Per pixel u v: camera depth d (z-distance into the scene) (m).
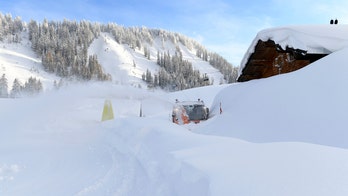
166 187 3.43
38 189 3.84
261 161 2.77
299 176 2.17
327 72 6.82
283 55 13.07
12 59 163.88
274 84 8.43
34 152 6.30
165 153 4.51
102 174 4.49
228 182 2.39
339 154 2.67
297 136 5.90
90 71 147.88
